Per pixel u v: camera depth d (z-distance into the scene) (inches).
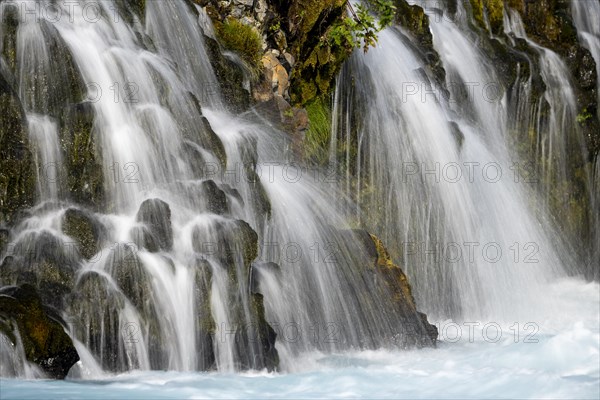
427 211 767.7
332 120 770.2
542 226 884.6
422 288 749.9
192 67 701.3
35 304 502.6
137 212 565.0
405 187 765.9
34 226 550.0
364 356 609.9
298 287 627.2
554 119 939.3
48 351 495.5
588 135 949.2
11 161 557.0
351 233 661.9
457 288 763.4
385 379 551.2
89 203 573.6
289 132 730.8
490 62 917.8
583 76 968.9
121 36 653.9
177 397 487.8
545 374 559.5
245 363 554.3
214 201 595.8
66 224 549.6
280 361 578.2
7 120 561.9
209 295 552.7
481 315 770.2
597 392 532.1
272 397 506.3
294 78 770.2
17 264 530.9
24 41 597.6
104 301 522.3
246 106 719.7
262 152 698.2
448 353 628.7
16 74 591.8
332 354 609.6
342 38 774.5
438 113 802.8
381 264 661.3
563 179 927.0
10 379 485.1
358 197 745.0
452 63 891.4
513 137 911.0
